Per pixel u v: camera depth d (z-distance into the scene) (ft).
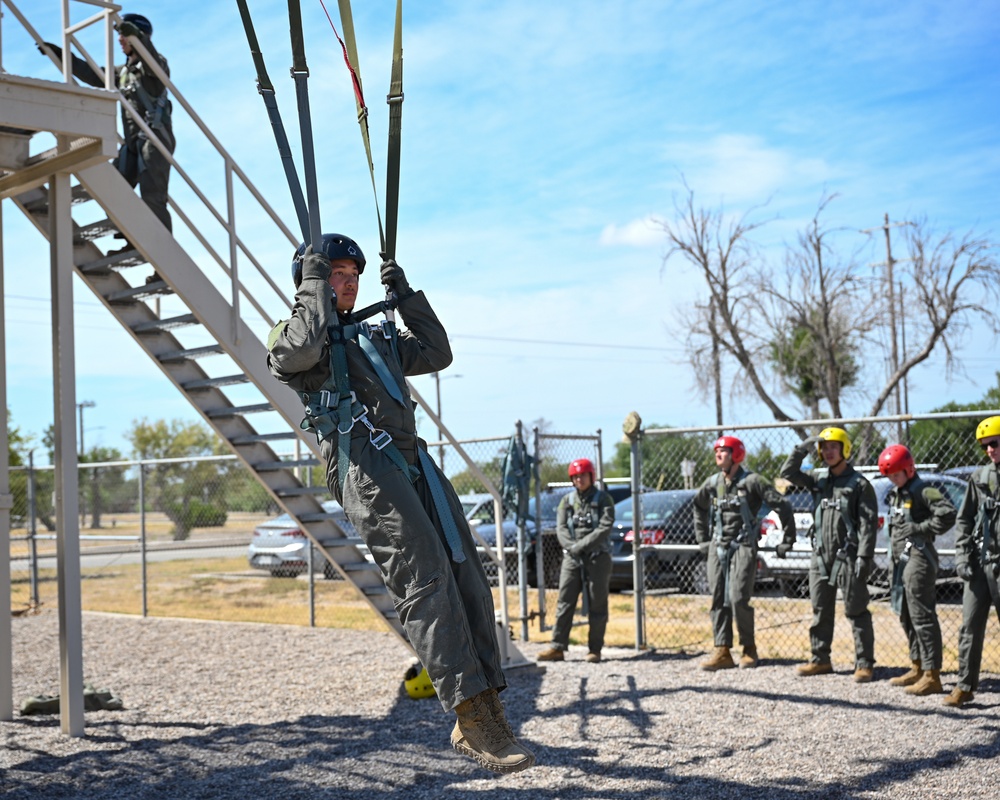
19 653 37.47
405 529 9.91
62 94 21.63
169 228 26.61
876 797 17.49
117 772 20.53
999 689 26.37
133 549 50.39
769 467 40.45
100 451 165.27
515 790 18.71
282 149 10.54
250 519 52.65
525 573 37.73
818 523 28.50
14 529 63.93
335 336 10.43
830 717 23.41
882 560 36.42
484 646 10.25
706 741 21.65
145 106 26.27
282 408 25.18
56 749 22.36
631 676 29.19
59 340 23.21
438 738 22.90
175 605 50.44
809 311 102.37
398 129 11.09
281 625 42.80
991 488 23.82
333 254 10.81
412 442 10.45
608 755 20.83
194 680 31.22
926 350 94.43
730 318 100.83
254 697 28.35
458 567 10.34
